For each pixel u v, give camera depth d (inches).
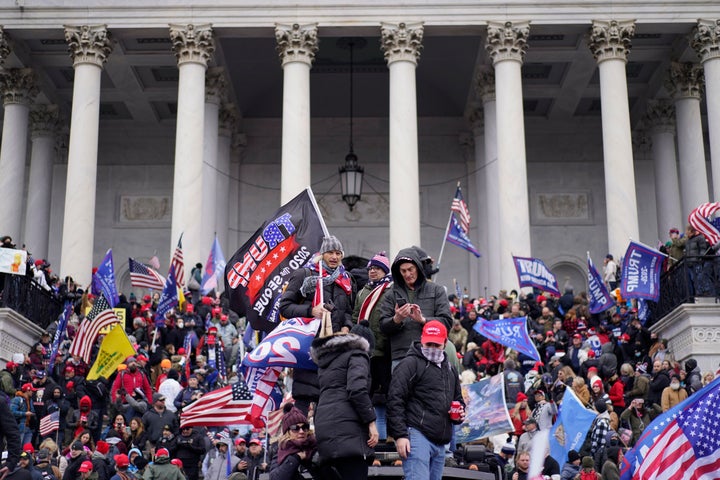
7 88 1881.2
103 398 1185.4
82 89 1739.7
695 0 1761.8
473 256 2094.0
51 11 1760.6
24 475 826.2
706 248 1299.2
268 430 690.2
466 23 1761.8
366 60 2098.9
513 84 1739.7
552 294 1540.4
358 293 617.0
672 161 2016.5
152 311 1525.6
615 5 1761.8
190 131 1722.4
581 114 2161.7
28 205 1985.7
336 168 2172.7
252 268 676.7
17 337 1337.4
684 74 1900.8
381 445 609.3
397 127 1726.1
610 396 1117.1
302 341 586.9
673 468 599.5
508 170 1704.0
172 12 1763.0
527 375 1149.7
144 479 884.6
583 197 2154.3
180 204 1695.4
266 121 2176.4
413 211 1696.6
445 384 528.7
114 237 2143.2
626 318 1407.5
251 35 1787.6
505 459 938.7
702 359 1258.6
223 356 1227.2
